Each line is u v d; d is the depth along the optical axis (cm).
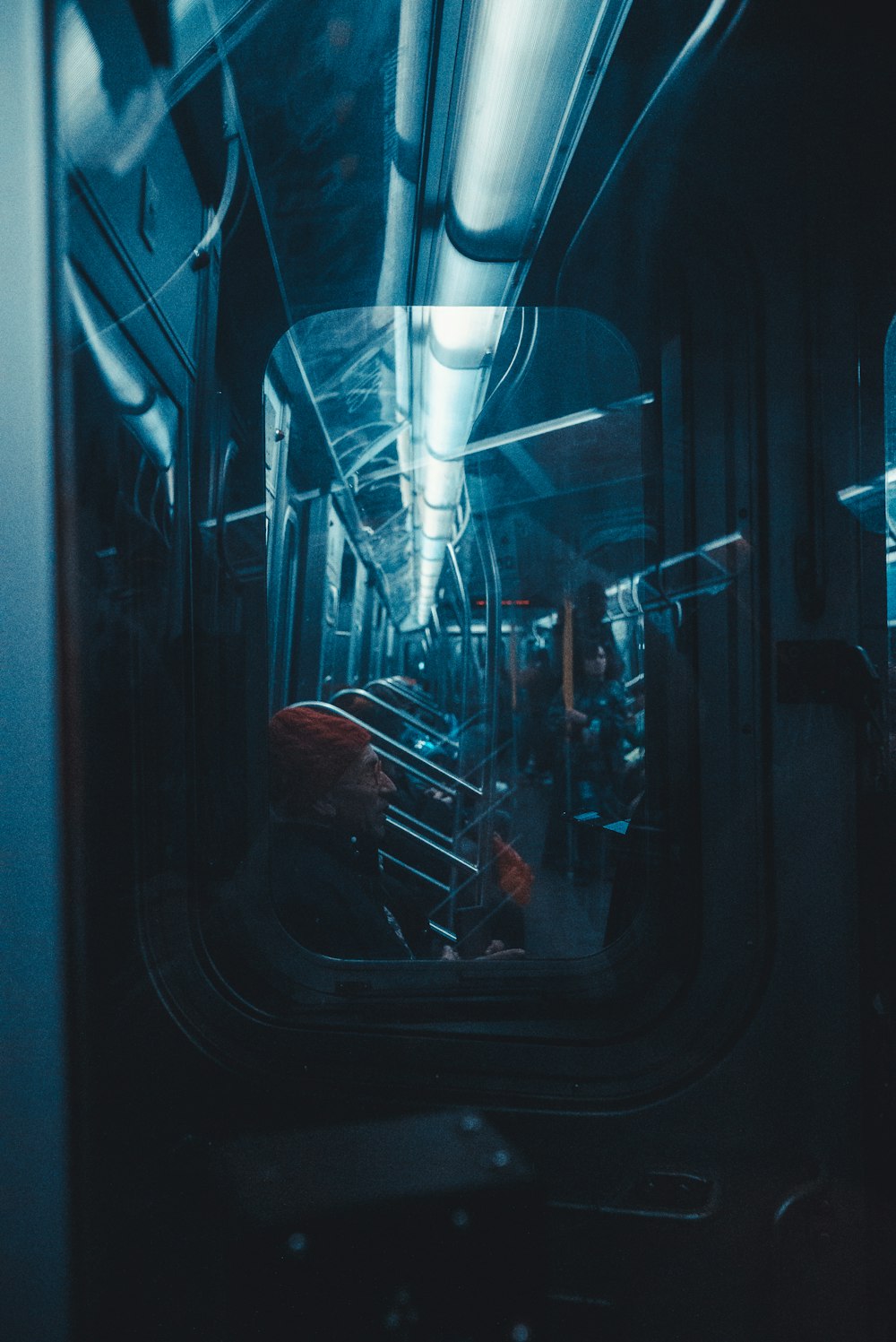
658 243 173
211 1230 139
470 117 161
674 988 169
